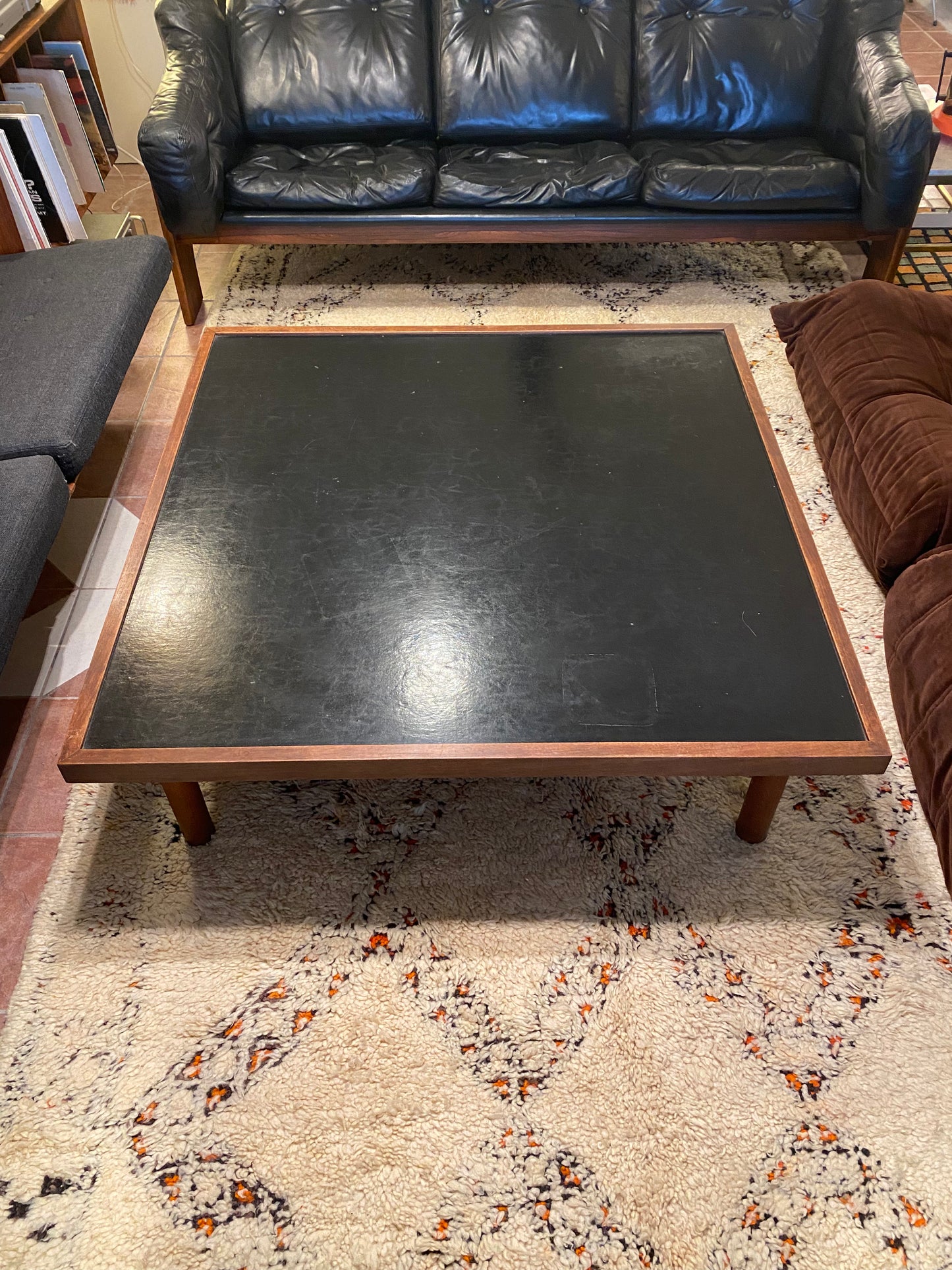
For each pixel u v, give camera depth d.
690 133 3.06
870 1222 1.30
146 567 1.68
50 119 2.83
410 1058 1.45
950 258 3.11
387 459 1.88
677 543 1.72
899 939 1.59
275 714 1.46
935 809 1.61
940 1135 1.37
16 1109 1.40
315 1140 1.37
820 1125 1.38
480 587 1.64
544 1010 1.51
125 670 1.52
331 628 1.58
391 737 1.44
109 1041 1.47
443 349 2.15
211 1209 1.31
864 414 2.13
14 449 1.89
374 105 2.99
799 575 1.67
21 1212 1.31
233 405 2.00
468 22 2.95
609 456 1.89
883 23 2.87
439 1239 1.29
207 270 3.14
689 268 3.12
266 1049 1.46
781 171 2.73
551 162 2.82
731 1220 1.30
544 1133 1.38
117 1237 1.28
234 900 1.64
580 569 1.68
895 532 1.92
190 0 2.86
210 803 1.77
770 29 2.95
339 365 2.10
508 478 1.84
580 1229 1.29
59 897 1.64
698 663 1.54
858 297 2.33
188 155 2.56
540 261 3.15
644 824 1.75
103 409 2.05
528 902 1.64
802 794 1.80
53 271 2.33
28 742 1.89
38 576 1.76
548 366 2.10
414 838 1.72
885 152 2.61
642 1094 1.42
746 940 1.59
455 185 2.75
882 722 1.89
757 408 1.99
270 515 1.77
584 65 2.96
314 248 3.22
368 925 1.61
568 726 1.45
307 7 2.93
